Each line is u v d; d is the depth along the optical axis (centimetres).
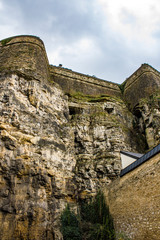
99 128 2248
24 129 1627
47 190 1540
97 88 3017
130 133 2377
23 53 2384
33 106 1809
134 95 2895
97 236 1442
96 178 1906
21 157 1503
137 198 1375
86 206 1728
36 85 1934
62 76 2839
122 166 1903
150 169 1346
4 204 1323
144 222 1259
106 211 1608
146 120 2431
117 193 1584
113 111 2559
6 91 1708
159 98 2431
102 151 2080
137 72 3080
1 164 1407
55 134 1848
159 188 1230
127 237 1343
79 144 2155
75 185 1834
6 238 1241
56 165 1695
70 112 2497
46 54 2745
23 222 1326
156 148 1383
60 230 1461
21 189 1416
